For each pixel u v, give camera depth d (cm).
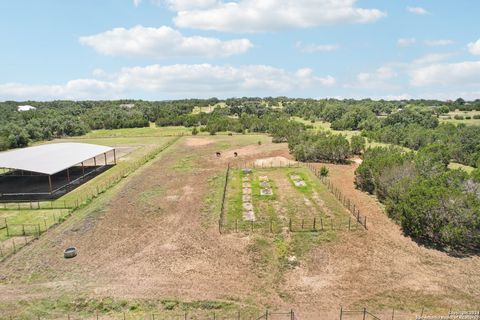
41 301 2197
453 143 6469
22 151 5234
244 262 2662
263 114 13500
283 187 4628
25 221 3528
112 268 2592
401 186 3456
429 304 2134
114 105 17150
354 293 2256
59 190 4650
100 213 3744
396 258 2686
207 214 3656
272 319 2012
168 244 2977
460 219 2792
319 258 2708
